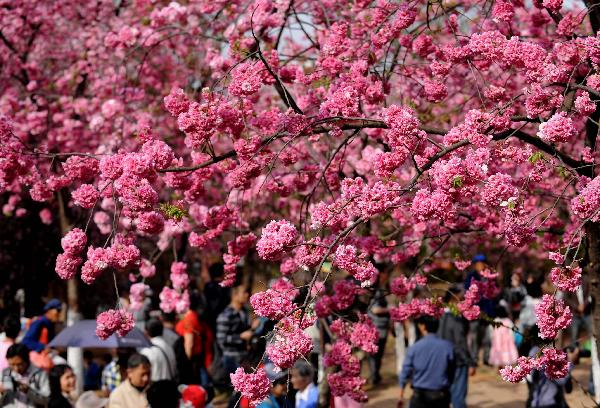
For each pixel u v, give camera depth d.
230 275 9.63
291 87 12.20
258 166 8.20
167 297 12.20
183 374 14.59
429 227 10.27
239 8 11.97
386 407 19.69
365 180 10.63
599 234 8.37
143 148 7.36
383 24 9.20
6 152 8.06
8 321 13.38
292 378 10.91
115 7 18.72
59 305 15.41
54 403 11.56
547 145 7.73
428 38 9.19
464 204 8.83
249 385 5.83
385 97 9.20
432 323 14.25
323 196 12.80
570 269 6.29
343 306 9.04
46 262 22.94
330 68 8.96
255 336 16.55
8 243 22.81
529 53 7.32
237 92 7.63
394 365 25.95
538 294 20.44
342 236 6.43
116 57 17.72
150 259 14.62
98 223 16.00
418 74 10.13
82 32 18.16
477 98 11.27
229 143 15.78
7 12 18.55
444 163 6.36
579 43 7.46
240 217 9.83
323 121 7.68
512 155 6.88
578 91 7.89
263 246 6.27
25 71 19.17
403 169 10.12
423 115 10.83
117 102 15.98
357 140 12.66
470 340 23.72
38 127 17.72
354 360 9.00
